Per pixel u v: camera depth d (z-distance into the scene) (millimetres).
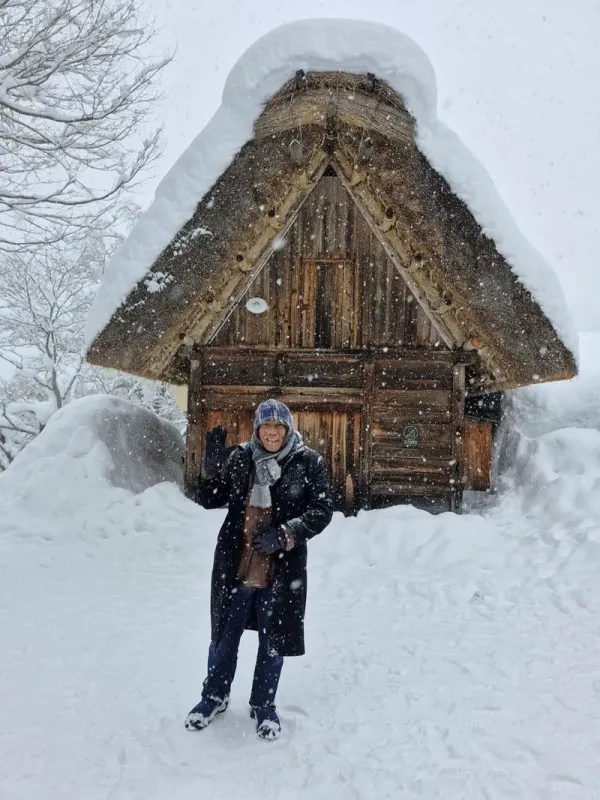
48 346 16688
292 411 8844
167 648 4461
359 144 8047
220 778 2932
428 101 7887
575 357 7875
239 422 8852
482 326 8281
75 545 7184
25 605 5387
